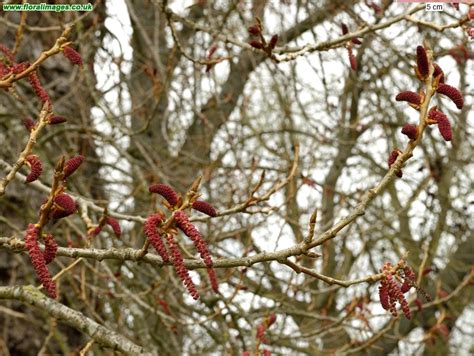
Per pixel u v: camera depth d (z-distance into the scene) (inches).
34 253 80.2
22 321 239.9
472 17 136.0
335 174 311.9
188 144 313.3
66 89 260.7
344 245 302.2
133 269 215.6
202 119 291.4
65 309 113.2
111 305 215.9
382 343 294.2
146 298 218.7
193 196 86.0
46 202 81.7
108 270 184.5
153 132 306.7
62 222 225.6
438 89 91.1
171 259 84.9
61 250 96.4
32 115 245.6
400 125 306.5
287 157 267.3
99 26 256.1
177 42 165.9
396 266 90.9
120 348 109.6
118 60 243.4
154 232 83.0
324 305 282.2
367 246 302.4
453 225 316.8
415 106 92.5
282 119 312.8
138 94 295.0
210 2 256.2
